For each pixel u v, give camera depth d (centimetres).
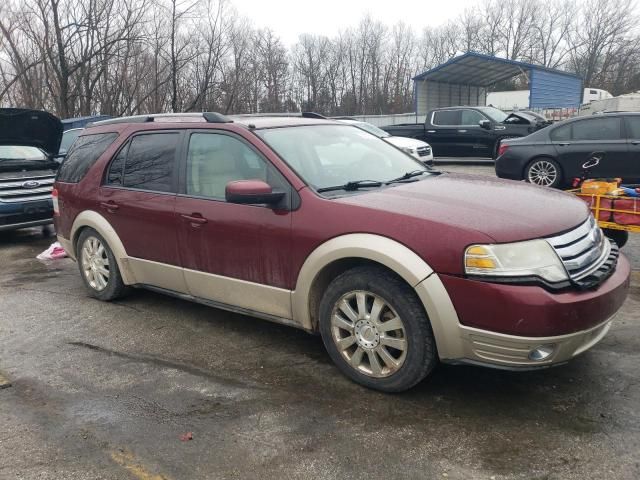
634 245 659
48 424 311
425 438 285
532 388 331
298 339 419
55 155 958
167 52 2275
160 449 284
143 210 442
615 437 279
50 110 2233
